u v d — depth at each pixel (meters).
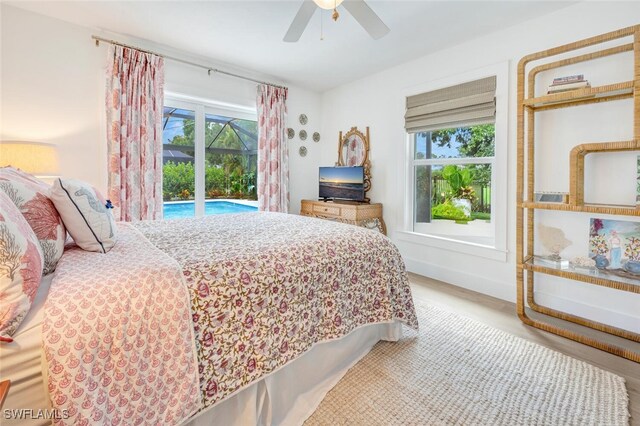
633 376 1.62
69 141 2.55
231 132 3.82
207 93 3.38
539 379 1.60
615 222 2.11
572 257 2.29
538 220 2.47
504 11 2.36
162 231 1.83
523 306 2.27
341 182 3.90
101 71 2.68
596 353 1.85
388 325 1.95
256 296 1.24
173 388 0.97
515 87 2.59
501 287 2.75
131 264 1.12
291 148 4.25
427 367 1.70
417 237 3.43
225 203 3.81
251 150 4.01
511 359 1.78
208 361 1.07
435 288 3.00
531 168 2.31
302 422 1.32
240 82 3.66
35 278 0.86
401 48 3.03
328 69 3.62
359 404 1.42
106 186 2.71
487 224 3.00
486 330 2.14
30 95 2.38
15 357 0.77
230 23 2.54
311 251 1.52
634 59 1.79
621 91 1.90
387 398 1.46
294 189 4.33
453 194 3.26
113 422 0.86
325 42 2.89
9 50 2.30
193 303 1.06
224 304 1.14
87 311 0.88
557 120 2.33
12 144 2.00
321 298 1.50
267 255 1.36
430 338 2.02
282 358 1.29
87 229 1.26
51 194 1.20
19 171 1.36
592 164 2.16
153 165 2.91
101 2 2.25
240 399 1.21
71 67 2.54
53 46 2.46
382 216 3.80
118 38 2.76
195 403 1.01
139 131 2.82
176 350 0.99
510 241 2.69
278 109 3.92
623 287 1.82
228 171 3.82
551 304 2.42
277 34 2.73
